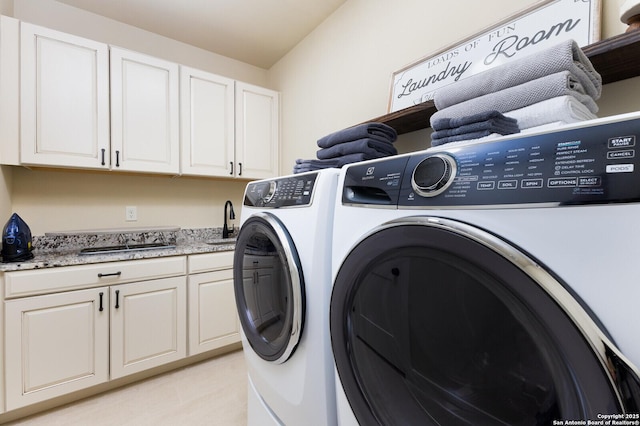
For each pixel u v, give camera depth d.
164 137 2.24
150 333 1.90
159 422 1.51
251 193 1.27
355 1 2.03
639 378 0.34
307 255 0.88
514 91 0.78
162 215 2.55
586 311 0.38
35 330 1.55
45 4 2.05
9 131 1.70
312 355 0.85
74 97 1.88
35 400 1.54
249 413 1.23
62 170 2.08
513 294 0.44
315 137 2.43
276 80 2.99
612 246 0.37
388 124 1.46
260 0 2.11
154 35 2.49
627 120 0.38
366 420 0.68
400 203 0.63
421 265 0.59
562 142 0.44
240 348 2.37
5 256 1.59
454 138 0.83
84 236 2.18
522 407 0.46
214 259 2.19
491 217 0.48
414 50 1.61
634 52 0.80
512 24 1.17
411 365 0.63
